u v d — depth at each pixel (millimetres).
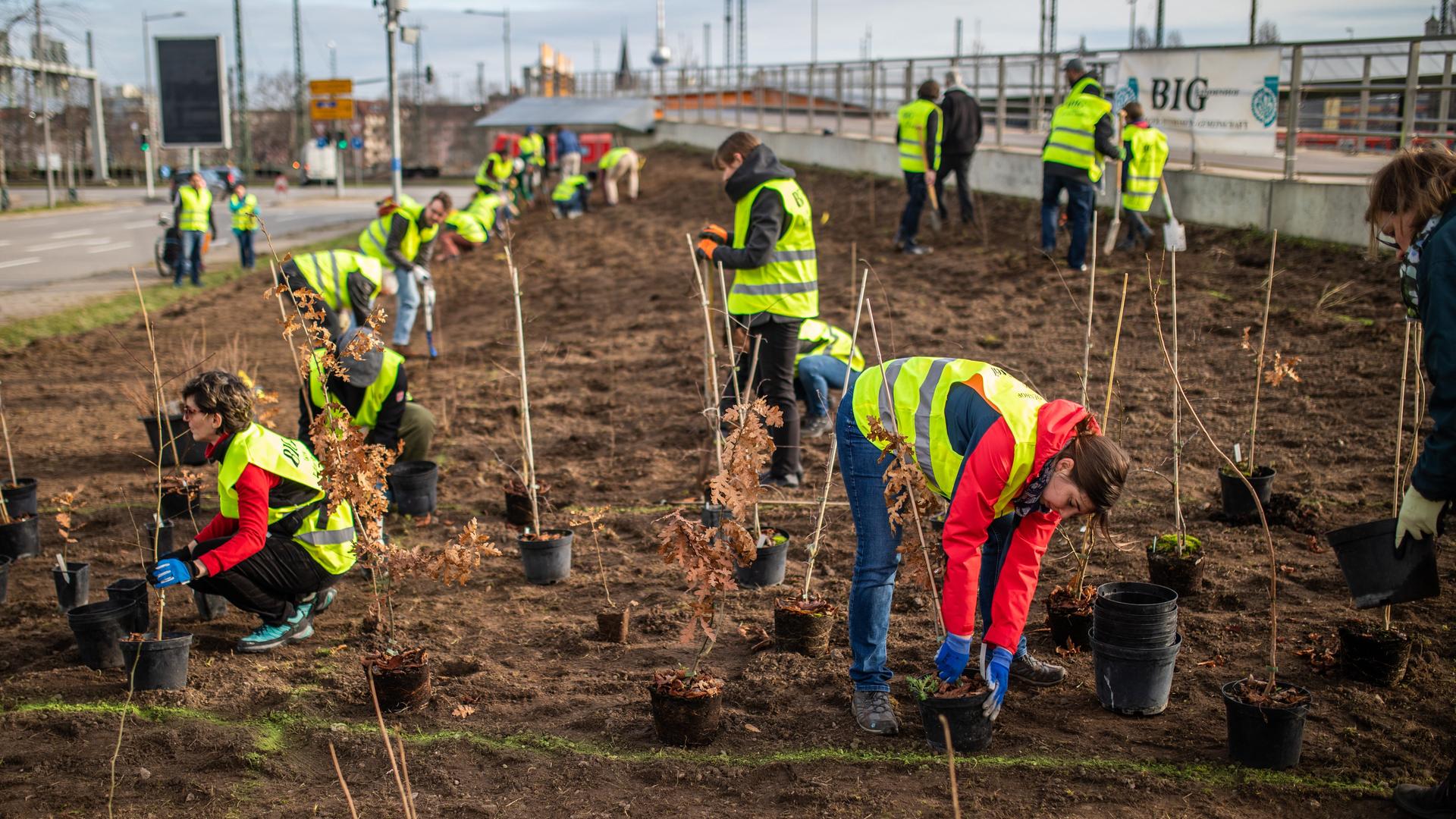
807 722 3523
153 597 4875
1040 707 3582
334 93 37719
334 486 3814
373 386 5641
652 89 36125
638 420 7504
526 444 5375
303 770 3350
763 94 26531
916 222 12031
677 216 17859
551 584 4879
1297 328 7953
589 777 3238
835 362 6867
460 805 3117
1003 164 14633
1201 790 3023
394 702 3635
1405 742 3230
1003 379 3037
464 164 78188
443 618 4523
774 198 5297
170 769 3357
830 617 4004
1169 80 12023
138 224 27047
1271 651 3184
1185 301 8914
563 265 14898
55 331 11953
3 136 44000
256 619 4625
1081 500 2840
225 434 4012
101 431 7820
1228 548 4781
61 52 35562
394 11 17875
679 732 3363
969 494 2898
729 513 4977
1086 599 4062
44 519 5879
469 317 12352
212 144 28750
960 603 3018
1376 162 12516
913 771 3184
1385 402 6445
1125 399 6945
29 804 3166
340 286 7547
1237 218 10906
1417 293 2682
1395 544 2891
